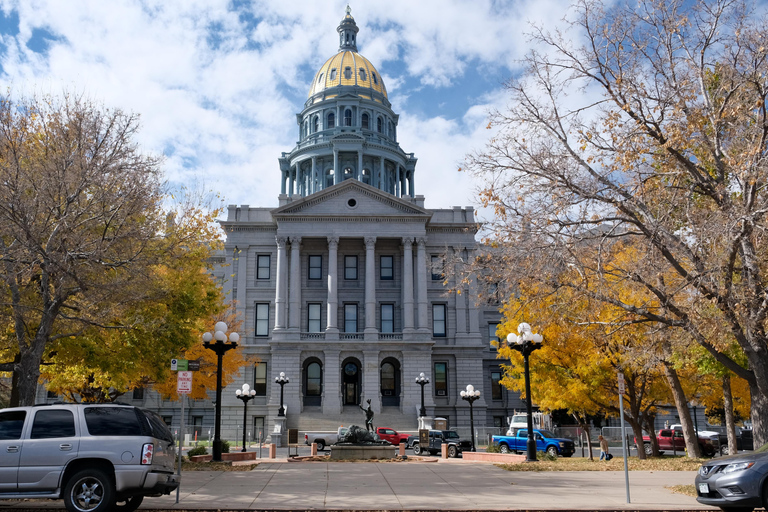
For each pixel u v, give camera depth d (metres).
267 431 59.50
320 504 15.49
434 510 14.69
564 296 20.50
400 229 64.88
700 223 18.64
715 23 19.06
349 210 64.94
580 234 19.50
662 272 19.42
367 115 105.56
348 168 100.62
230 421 61.66
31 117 23.97
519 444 39.28
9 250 21.27
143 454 13.54
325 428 57.69
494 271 20.41
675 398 30.66
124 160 23.73
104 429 13.75
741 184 17.86
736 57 18.80
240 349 49.59
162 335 28.39
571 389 31.80
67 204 21.28
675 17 19.25
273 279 65.44
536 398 36.62
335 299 63.34
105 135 22.89
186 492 17.48
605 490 18.28
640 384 33.81
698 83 19.97
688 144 17.98
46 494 13.32
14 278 21.05
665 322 19.50
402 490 18.14
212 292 33.56
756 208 17.86
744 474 13.32
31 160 22.39
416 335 62.72
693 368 30.09
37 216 21.62
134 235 22.59
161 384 39.78
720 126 19.16
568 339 30.45
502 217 19.97
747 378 18.78
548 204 19.41
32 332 24.31
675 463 26.34
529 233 19.44
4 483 13.23
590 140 19.44
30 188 22.02
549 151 19.66
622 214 19.48
